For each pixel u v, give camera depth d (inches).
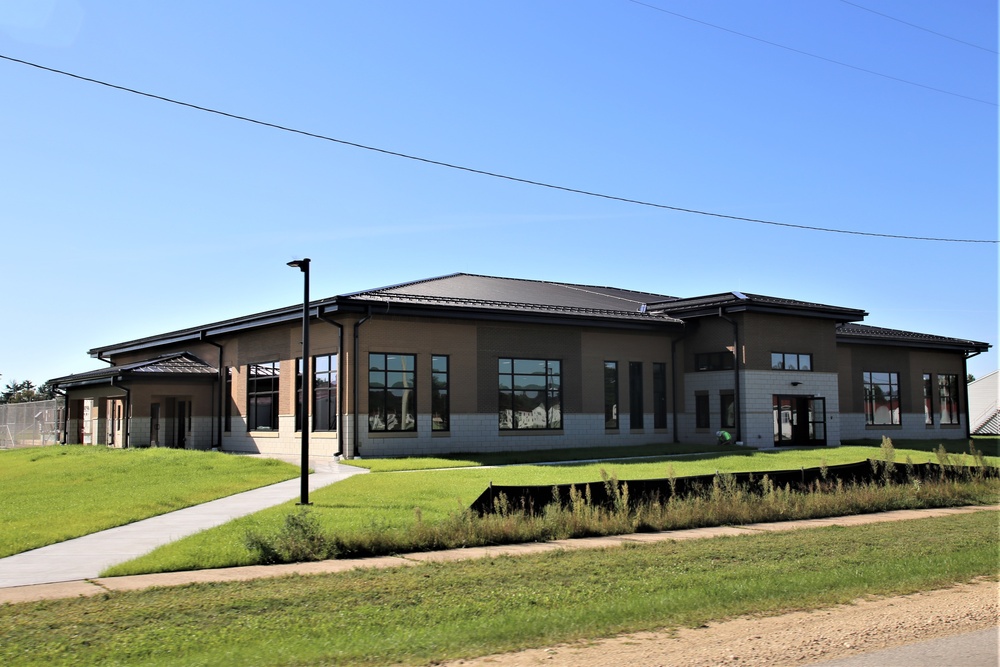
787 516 711.7
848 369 1678.2
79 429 1802.4
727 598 377.4
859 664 279.0
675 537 592.1
